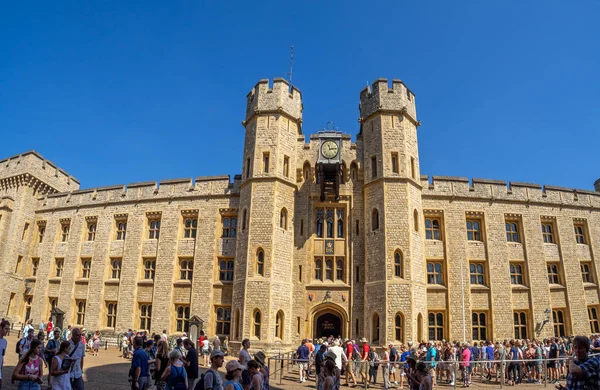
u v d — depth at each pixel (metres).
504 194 27.28
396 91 26.28
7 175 33.09
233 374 6.30
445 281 25.38
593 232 28.05
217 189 27.98
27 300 31.41
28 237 32.38
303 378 16.52
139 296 27.47
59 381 7.91
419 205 25.28
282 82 27.09
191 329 23.89
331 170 24.44
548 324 25.39
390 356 17.48
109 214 30.12
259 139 26.12
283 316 23.55
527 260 26.39
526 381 18.03
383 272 23.03
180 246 27.59
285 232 24.89
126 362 19.88
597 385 5.38
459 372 19.00
